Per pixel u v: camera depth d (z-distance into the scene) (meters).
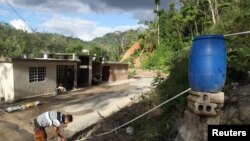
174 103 7.28
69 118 7.45
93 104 15.16
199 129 4.25
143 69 47.69
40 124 7.43
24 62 18.58
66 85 24.42
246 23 10.77
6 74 18.03
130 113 9.58
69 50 51.72
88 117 12.28
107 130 8.64
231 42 7.59
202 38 4.11
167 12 49.53
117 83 29.80
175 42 44.28
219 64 4.03
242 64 6.29
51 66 21.77
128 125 8.39
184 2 45.81
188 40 42.25
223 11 28.22
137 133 7.59
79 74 27.48
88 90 23.70
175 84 7.80
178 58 9.84
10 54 47.47
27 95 19.06
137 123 8.17
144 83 27.55
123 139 7.40
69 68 24.88
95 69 31.09
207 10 40.47
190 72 4.34
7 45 49.06
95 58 29.84
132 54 59.03
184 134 4.75
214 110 4.09
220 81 4.06
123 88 23.62
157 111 8.02
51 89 21.83
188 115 4.53
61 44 74.75
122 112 10.34
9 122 11.98
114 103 14.79
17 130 10.75
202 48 4.08
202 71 4.06
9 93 18.03
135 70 45.12
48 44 67.75
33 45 62.44
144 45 56.62
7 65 17.94
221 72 4.05
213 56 4.02
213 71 4.02
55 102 16.91
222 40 4.12
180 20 41.91
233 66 6.15
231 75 6.11
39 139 7.51
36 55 28.92
